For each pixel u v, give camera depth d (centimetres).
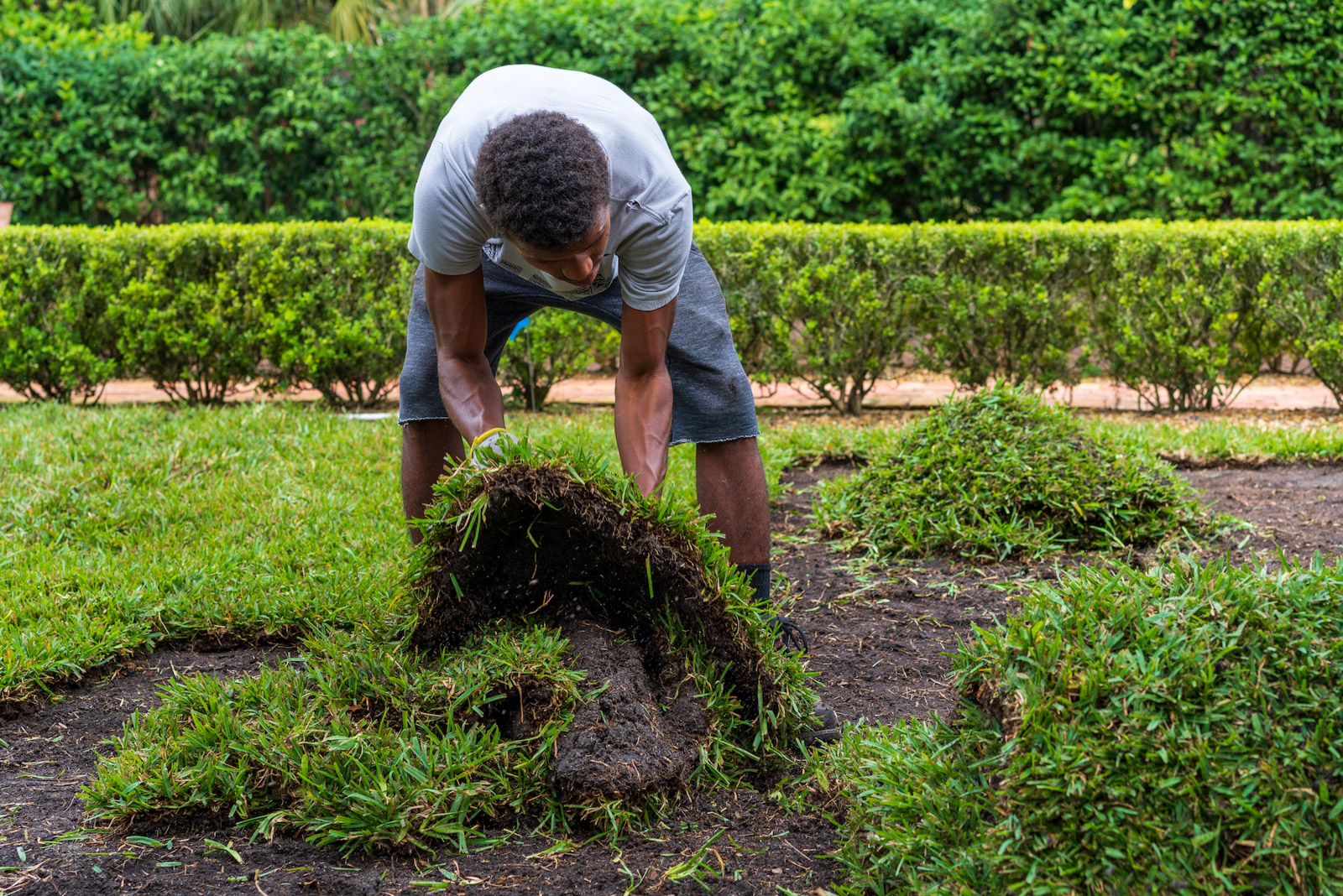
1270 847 167
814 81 967
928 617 358
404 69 985
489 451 234
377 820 212
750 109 967
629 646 246
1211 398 746
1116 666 184
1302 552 404
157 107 976
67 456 500
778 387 850
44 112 960
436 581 244
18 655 295
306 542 399
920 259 710
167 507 438
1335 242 688
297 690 251
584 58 981
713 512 291
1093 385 852
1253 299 707
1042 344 722
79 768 258
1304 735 176
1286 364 896
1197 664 183
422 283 293
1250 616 189
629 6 978
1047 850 175
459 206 232
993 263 712
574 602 255
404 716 233
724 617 242
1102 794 174
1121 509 429
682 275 274
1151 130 917
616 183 230
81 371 731
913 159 916
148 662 323
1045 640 193
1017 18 913
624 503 232
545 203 200
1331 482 523
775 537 454
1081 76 905
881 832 200
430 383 290
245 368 738
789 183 929
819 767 238
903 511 436
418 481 301
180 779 224
